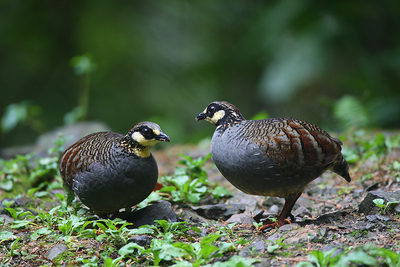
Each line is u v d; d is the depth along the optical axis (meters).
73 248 5.79
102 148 6.38
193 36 20.92
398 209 6.24
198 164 8.98
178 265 4.91
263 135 6.27
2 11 19.31
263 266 5.04
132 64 19.95
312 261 4.82
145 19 20.61
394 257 4.64
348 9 17.05
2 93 18.72
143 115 19.59
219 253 5.17
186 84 20.61
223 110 6.82
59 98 19.05
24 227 6.58
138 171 6.19
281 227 6.12
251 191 6.62
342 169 6.93
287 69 16.69
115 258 5.55
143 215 6.67
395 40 17.47
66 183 6.80
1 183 9.03
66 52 19.36
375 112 15.25
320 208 7.68
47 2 19.30
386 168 8.66
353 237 5.75
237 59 19.30
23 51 19.12
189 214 7.04
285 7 17.48
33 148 13.26
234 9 20.64
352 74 17.25
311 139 6.29
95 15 19.59
